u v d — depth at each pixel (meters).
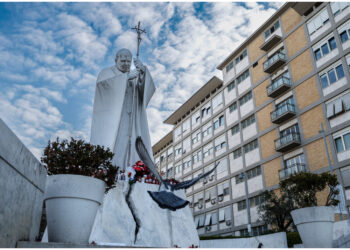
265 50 37.66
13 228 4.67
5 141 4.37
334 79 28.97
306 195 9.41
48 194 5.53
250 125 37.72
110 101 14.35
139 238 9.45
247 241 14.74
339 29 29.53
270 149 33.94
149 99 15.70
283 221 23.03
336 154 27.16
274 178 32.53
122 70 15.08
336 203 9.53
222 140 42.28
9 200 4.52
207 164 44.31
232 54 42.69
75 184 5.52
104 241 8.81
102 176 6.09
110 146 13.67
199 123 48.25
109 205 9.48
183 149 51.16
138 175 10.81
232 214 37.38
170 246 9.90
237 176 37.88
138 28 15.29
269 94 34.69
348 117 27.02
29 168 5.30
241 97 40.19
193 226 10.98
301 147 30.39
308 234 8.36
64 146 6.09
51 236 5.39
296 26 34.09
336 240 10.36
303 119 30.83
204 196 43.09
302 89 31.73
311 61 31.48
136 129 14.87
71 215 5.40
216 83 45.56
